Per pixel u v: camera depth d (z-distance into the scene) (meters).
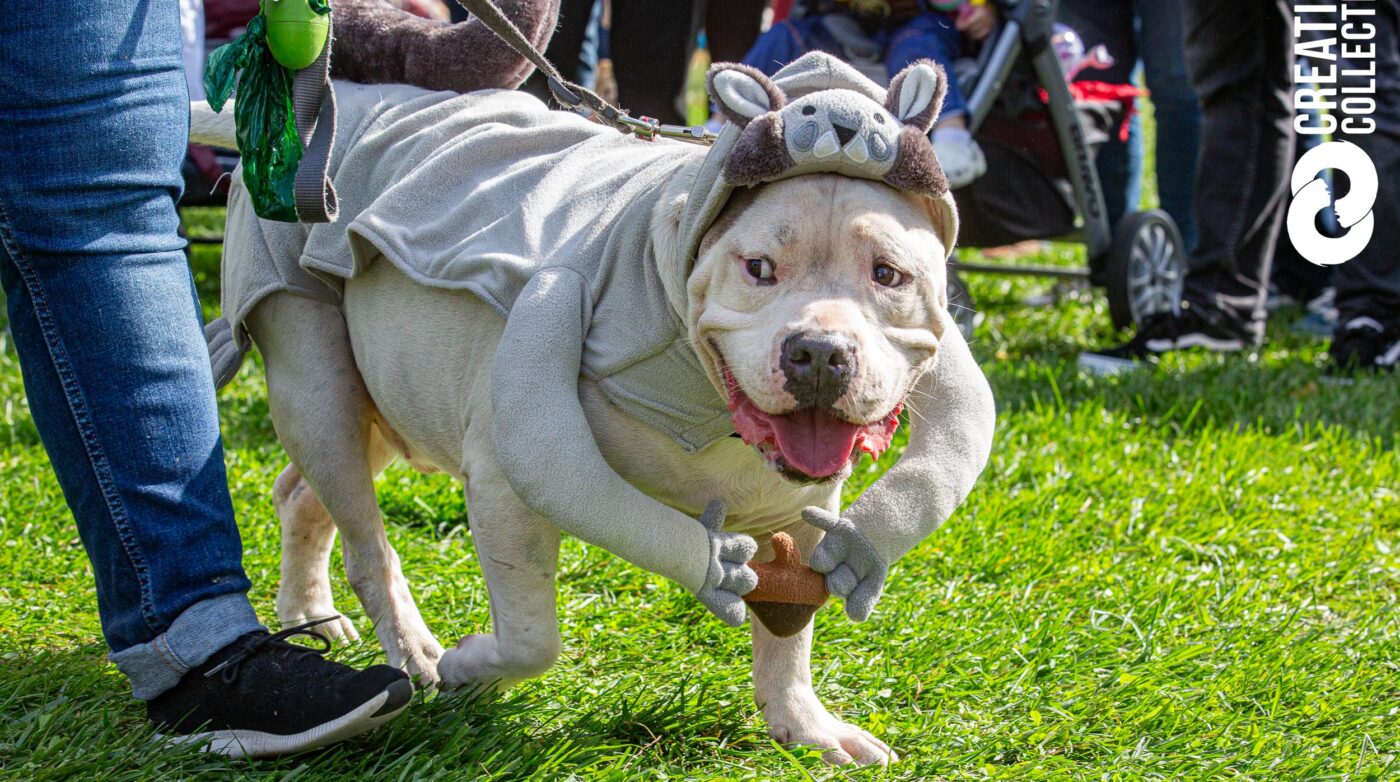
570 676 2.57
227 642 2.10
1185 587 3.23
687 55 5.33
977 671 2.68
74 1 1.96
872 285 1.83
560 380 1.98
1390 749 2.48
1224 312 5.62
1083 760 2.39
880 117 1.84
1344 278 5.36
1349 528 3.73
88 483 2.08
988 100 5.10
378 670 2.04
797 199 1.83
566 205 2.18
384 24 2.58
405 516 3.49
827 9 5.14
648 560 1.95
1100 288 6.67
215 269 6.52
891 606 2.96
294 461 2.48
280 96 2.11
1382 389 4.91
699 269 1.88
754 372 1.80
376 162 2.42
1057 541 3.44
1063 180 5.61
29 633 2.63
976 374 2.15
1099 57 5.88
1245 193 5.51
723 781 2.15
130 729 2.18
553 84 2.48
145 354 2.07
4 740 2.08
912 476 2.05
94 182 2.01
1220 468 4.05
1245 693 2.65
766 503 2.14
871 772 2.21
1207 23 5.33
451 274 2.16
